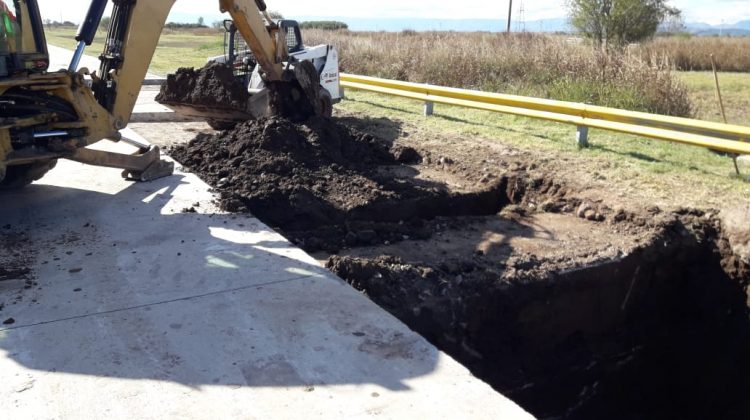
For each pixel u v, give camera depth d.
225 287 4.98
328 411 3.50
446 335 5.58
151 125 12.31
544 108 10.53
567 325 6.43
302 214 7.13
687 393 7.40
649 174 8.55
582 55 14.66
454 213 8.02
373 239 6.70
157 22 7.25
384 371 3.90
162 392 3.64
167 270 5.28
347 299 4.85
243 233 6.16
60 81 6.24
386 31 33.22
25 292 4.86
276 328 4.38
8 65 5.93
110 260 5.46
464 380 3.84
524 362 6.17
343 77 15.33
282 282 5.10
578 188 8.05
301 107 10.42
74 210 6.73
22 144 6.14
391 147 10.12
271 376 3.81
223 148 8.84
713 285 6.98
